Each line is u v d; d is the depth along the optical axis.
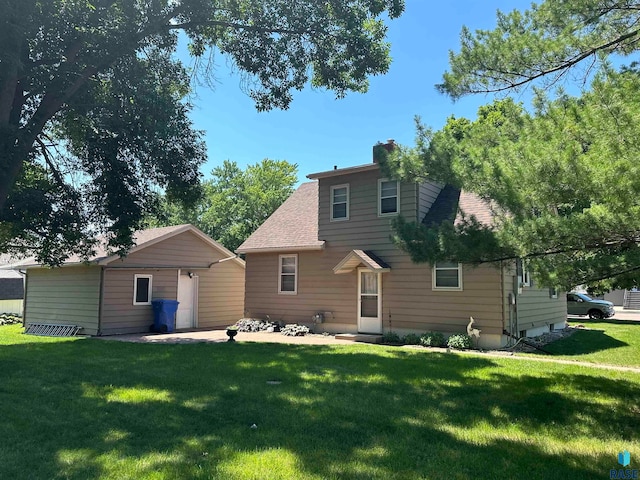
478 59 7.39
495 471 4.02
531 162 5.65
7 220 12.16
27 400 6.27
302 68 13.23
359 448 4.53
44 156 13.42
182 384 7.33
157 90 12.69
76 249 14.73
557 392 7.02
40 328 17.78
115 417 5.46
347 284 15.47
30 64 10.39
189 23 12.06
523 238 5.73
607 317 24.11
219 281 20.16
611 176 4.93
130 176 13.57
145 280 17.12
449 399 6.55
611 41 6.84
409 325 13.96
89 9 10.19
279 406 6.05
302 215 19.06
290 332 15.61
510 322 12.76
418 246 7.11
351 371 8.57
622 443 4.86
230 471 3.90
